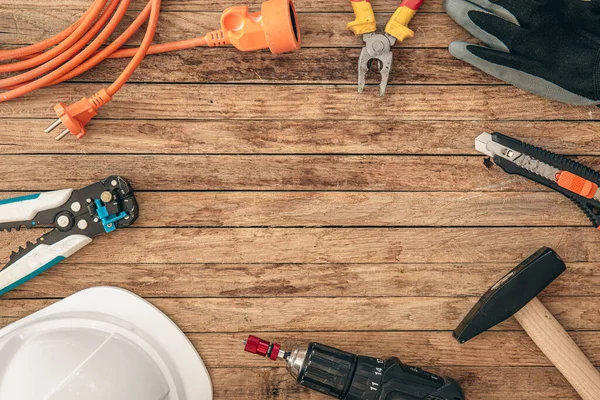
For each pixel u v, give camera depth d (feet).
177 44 4.48
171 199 4.80
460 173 4.79
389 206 4.82
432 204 4.81
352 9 4.70
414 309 4.87
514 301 4.54
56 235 4.68
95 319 4.73
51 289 4.83
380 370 4.44
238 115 4.76
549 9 4.45
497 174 4.79
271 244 4.84
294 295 4.86
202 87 4.74
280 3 4.14
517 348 4.86
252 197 4.80
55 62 4.41
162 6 4.69
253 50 4.58
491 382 4.88
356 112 4.75
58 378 4.24
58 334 4.56
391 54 4.52
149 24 4.27
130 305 4.80
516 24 4.48
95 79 4.73
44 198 4.60
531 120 4.75
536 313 4.66
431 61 4.73
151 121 4.75
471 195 4.81
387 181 4.80
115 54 4.58
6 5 4.66
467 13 4.53
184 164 4.78
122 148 4.77
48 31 4.70
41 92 4.72
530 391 4.87
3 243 4.80
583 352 4.85
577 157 4.77
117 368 4.42
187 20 4.71
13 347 4.63
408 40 4.72
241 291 4.85
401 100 4.74
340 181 4.80
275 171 4.79
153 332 4.80
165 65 4.72
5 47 4.71
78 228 4.67
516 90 4.72
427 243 4.84
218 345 4.88
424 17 4.72
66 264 4.83
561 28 4.49
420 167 4.79
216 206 4.81
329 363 4.43
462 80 4.74
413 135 4.77
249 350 4.49
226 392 4.90
